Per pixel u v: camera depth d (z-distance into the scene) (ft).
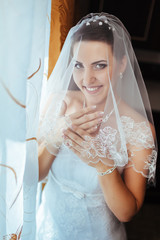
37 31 1.58
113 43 2.19
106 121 2.16
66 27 3.11
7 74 1.33
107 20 2.25
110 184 2.30
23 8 1.26
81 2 5.03
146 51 6.81
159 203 6.52
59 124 2.23
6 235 1.75
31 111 1.75
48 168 2.72
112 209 2.43
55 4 2.70
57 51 2.93
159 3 5.98
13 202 1.67
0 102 1.37
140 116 2.33
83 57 2.22
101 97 2.32
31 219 2.12
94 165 2.24
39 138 2.40
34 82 1.70
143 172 2.40
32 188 2.04
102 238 2.74
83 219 2.70
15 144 1.51
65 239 2.80
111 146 2.12
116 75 2.26
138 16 6.19
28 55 1.37
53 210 2.81
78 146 2.15
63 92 2.37
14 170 1.58
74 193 2.65
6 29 1.25
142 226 5.80
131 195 2.40
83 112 2.20
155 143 2.58
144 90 2.60
